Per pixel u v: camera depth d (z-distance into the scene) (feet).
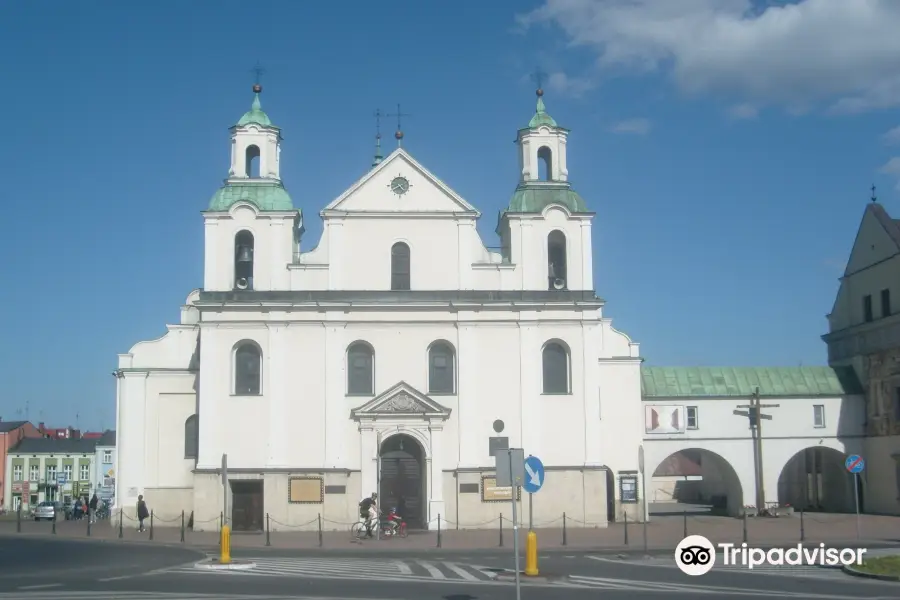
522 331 170.71
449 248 173.47
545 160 184.96
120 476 181.78
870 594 82.43
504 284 173.37
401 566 109.70
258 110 179.83
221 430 166.40
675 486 336.08
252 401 167.02
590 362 170.71
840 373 211.61
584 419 169.48
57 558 121.80
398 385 167.22
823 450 217.97
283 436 166.50
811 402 206.49
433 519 165.07
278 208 172.45
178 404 184.03
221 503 164.66
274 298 169.68
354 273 171.53
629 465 186.60
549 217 175.52
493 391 169.37
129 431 182.70
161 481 181.88
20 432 429.38
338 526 164.76
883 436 200.23
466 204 173.99
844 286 221.05
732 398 203.82
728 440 202.80
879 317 205.26
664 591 84.99
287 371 167.94
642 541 144.05
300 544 142.61
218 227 171.83
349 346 169.99
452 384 170.71
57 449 422.82
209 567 106.11
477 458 167.63
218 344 167.94
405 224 173.58
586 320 171.32
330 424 166.81
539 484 84.74
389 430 166.91
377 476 165.68
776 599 78.95
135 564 113.29
